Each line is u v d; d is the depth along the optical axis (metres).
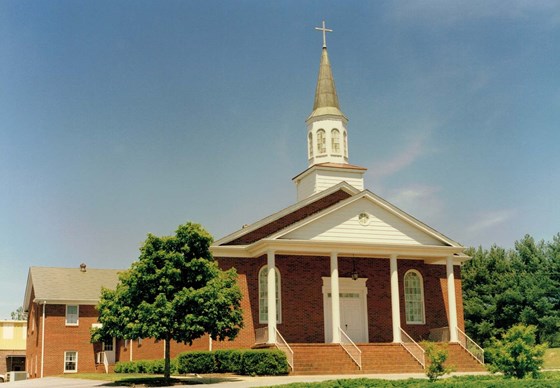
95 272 49.84
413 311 38.00
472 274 59.44
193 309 24.84
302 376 28.23
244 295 35.06
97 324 46.22
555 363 44.38
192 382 25.12
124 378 28.84
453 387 19.84
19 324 63.25
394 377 27.28
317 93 42.09
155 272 25.23
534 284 57.94
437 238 35.94
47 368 44.41
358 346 32.19
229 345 34.41
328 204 37.94
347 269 37.16
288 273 36.03
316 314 35.91
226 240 35.50
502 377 23.80
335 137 41.09
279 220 36.81
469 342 33.84
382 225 35.09
